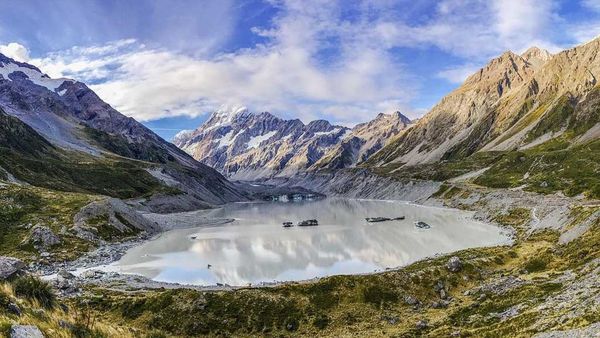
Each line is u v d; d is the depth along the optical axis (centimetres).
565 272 7450
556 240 11325
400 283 8700
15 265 4278
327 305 7975
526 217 17325
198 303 7906
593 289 4972
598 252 7856
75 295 8806
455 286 8800
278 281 10762
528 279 7775
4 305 3127
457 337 5266
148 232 18638
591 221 9894
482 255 10588
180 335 7269
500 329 4906
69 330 3284
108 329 3838
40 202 17012
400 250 14150
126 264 12950
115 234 16450
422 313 7606
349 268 11975
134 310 7931
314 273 11562
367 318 7575
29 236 13775
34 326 2956
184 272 11925
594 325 3631
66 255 13188
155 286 10106
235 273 11781
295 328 7356
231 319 7575
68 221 15588
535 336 4066
